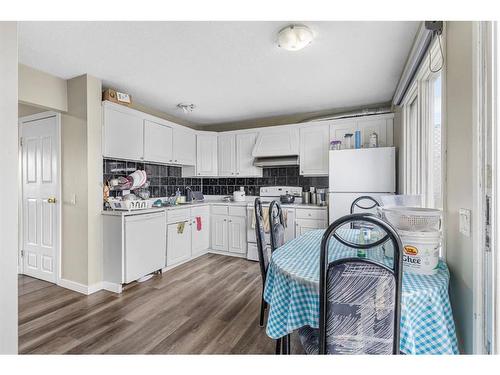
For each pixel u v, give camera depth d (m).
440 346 1.05
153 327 2.02
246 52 2.13
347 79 2.70
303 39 1.80
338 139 3.54
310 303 1.18
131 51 2.12
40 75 2.50
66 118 2.76
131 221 2.79
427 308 1.08
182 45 2.02
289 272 1.26
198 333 1.95
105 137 2.78
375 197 3.02
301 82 2.78
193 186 4.68
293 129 3.85
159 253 3.19
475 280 1.01
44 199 2.98
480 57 0.98
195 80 2.73
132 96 3.22
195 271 3.35
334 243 1.81
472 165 1.05
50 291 2.71
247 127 4.51
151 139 3.40
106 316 2.19
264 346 1.79
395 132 3.22
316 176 3.95
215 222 4.19
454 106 1.28
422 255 1.23
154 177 3.83
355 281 0.95
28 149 3.12
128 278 2.74
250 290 2.74
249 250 3.86
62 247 2.84
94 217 2.72
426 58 1.83
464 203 1.16
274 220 2.34
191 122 4.62
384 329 0.93
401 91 2.62
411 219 1.33
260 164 4.05
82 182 2.68
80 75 2.62
